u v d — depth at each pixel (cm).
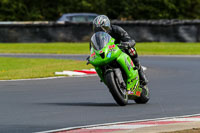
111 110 3164
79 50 10600
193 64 7412
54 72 6019
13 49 10812
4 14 15650
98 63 3067
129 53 3303
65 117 2892
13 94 4094
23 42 11912
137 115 2970
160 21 12050
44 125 2631
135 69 3300
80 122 2722
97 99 3781
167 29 12019
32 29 11881
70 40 11931
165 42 12038
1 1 15562
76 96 3972
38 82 5041
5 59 8350
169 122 2681
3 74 5781
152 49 10688
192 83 4944
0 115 2983
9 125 2633
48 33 11888
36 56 9219
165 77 5562
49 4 16238
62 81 5141
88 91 4309
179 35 12038
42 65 7094
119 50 3128
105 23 3152
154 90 4394
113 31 3200
